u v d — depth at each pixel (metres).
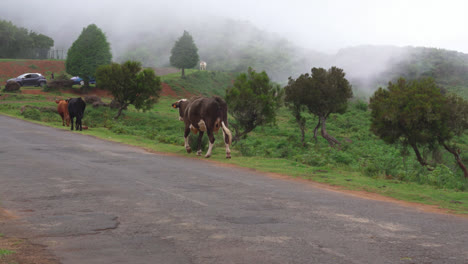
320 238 5.25
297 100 35.78
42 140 18.19
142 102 43.84
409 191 9.48
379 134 25.78
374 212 6.96
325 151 18.14
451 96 24.23
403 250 4.82
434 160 24.83
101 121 40.59
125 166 11.86
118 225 5.73
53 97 51.97
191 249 4.71
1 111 37.50
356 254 4.63
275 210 6.85
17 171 10.27
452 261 4.46
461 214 7.11
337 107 35.59
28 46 100.62
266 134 40.28
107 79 42.00
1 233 5.29
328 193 8.77
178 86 71.31
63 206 6.87
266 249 4.75
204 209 6.80
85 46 58.28
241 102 29.70
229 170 11.91
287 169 12.42
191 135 16.73
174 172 11.05
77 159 12.91
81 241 4.98
